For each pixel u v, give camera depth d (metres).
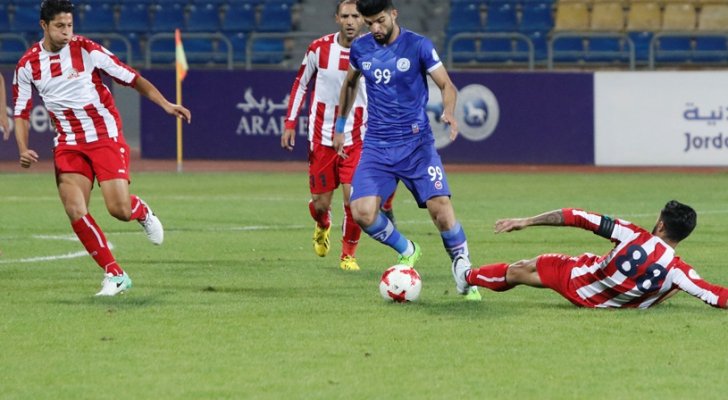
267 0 86.06
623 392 18.20
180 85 72.25
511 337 22.25
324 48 32.69
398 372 19.52
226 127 73.94
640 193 57.50
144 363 20.25
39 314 24.86
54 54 27.23
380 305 26.00
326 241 34.16
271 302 26.48
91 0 86.38
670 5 83.38
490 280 25.59
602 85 71.56
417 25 85.25
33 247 37.22
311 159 33.28
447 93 25.78
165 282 29.75
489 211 49.28
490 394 18.08
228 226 43.84
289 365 20.06
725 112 70.19
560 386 18.58
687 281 24.03
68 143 27.44
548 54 75.00
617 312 24.64
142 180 65.38
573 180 65.06
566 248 37.31
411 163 26.39
